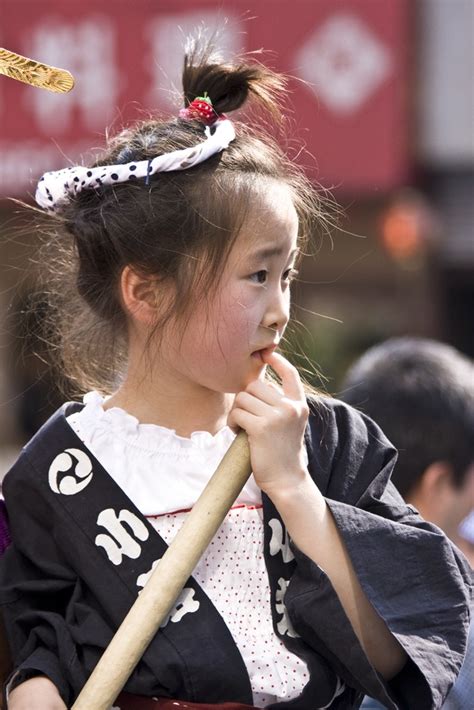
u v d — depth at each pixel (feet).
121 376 20.51
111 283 18.86
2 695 18.86
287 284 18.43
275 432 17.34
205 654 17.31
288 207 18.12
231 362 17.74
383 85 86.58
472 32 90.07
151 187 18.22
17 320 27.40
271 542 18.28
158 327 18.19
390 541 17.52
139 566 17.84
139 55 84.53
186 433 18.81
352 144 87.20
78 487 18.47
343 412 19.48
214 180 17.93
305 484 17.49
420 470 25.95
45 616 18.11
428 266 95.04
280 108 21.49
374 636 17.21
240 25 84.28
